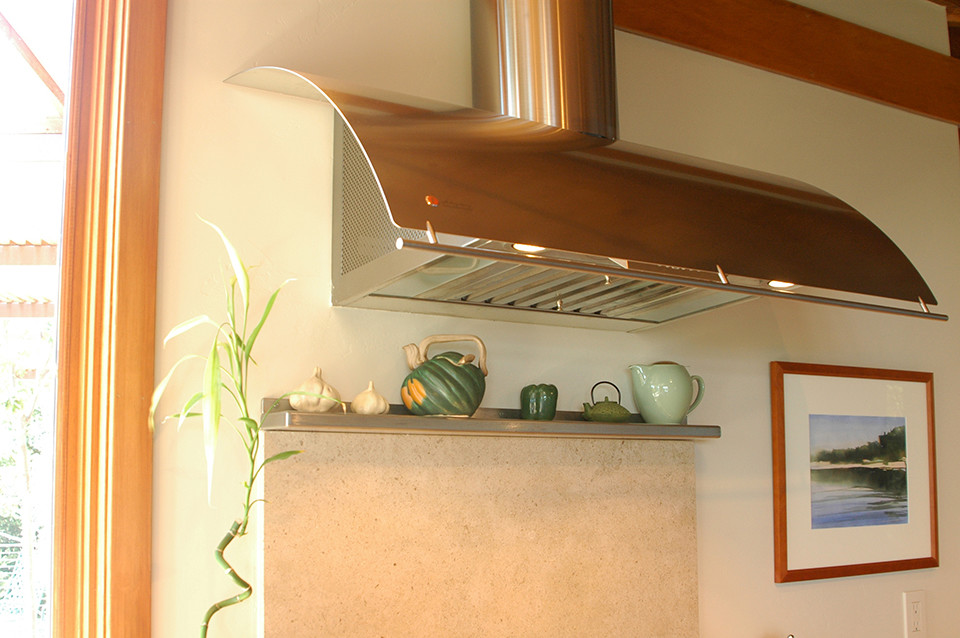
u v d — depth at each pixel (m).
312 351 1.72
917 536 2.61
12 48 1.70
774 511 2.34
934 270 2.84
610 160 1.58
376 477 1.71
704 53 2.43
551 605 1.88
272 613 1.57
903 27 2.94
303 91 1.76
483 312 1.88
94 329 1.56
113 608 1.46
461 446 1.82
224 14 1.73
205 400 1.51
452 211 1.23
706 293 1.74
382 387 1.79
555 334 2.05
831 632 2.40
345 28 1.86
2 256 1.64
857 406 2.55
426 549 1.74
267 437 1.61
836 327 2.57
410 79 1.93
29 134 1.68
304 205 1.76
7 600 1.55
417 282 1.60
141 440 1.52
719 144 2.42
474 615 1.78
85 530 1.50
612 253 1.35
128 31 1.61
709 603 2.19
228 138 1.70
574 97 1.78
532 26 1.80
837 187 2.66
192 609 1.54
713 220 1.56
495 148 1.43
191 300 1.62
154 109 1.62
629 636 1.99
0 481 1.57
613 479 2.02
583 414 2.03
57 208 1.67
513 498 1.87
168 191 1.62
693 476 2.16
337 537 1.65
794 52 2.60
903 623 2.56
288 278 1.72
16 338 1.62
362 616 1.65
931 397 2.71
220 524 1.58
